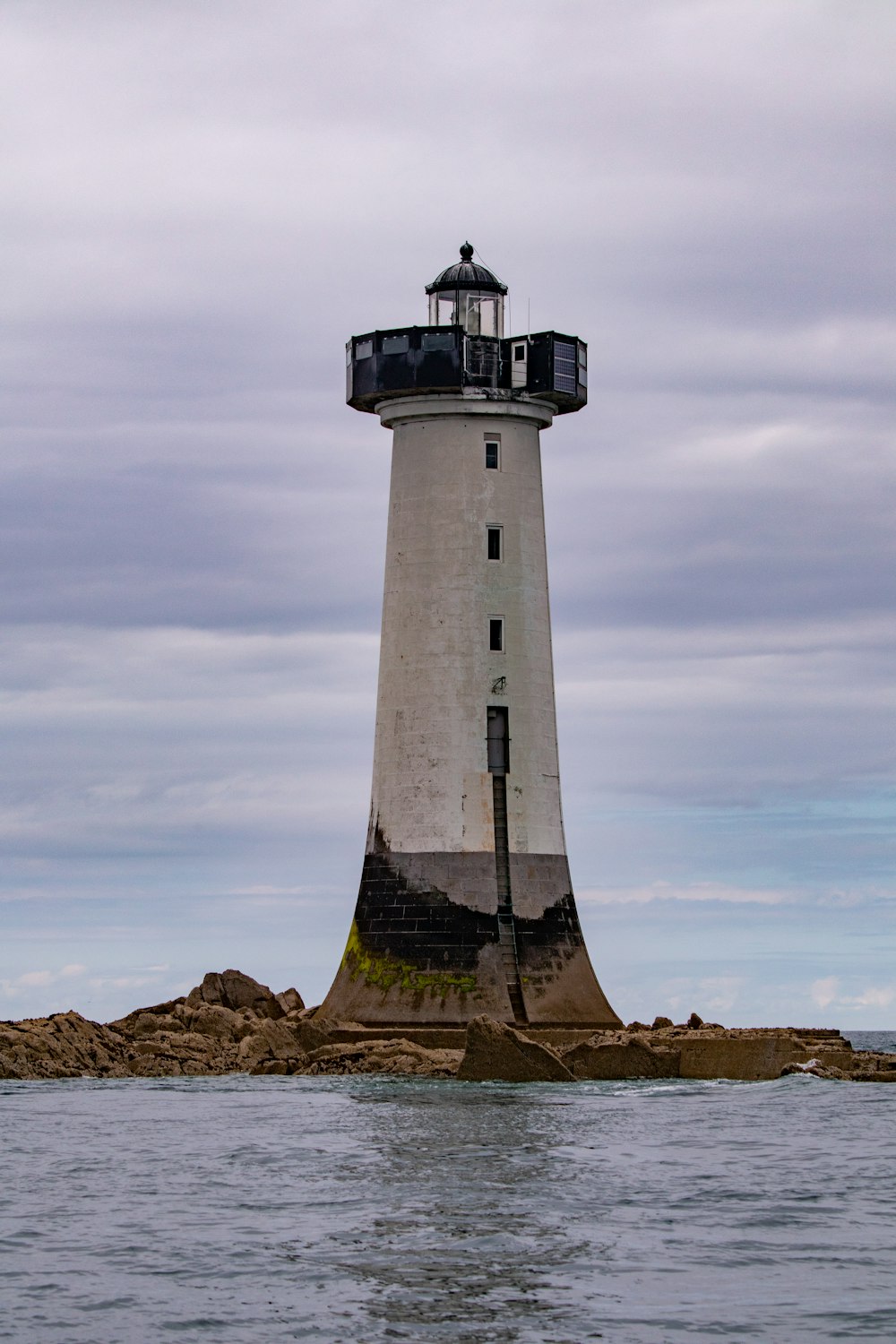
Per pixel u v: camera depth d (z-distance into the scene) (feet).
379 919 230.07
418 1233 111.75
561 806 238.27
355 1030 223.30
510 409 236.43
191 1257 105.60
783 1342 89.76
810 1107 176.45
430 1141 149.38
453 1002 223.30
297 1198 123.34
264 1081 201.26
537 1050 201.36
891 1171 136.15
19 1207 120.67
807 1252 107.96
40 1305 95.91
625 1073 205.46
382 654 237.86
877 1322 93.15
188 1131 155.94
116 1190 126.82
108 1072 207.41
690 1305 95.91
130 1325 92.38
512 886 228.84
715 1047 207.10
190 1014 230.07
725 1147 148.87
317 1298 96.94
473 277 243.81
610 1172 135.03
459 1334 91.09
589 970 233.35
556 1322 92.94
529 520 238.07
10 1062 203.00
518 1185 128.98
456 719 230.48
